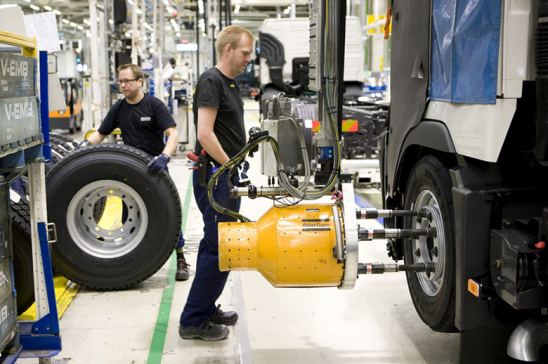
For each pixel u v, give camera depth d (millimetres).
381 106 8953
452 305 3047
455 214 2822
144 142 5086
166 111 5008
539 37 2492
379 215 3275
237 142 3662
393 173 3869
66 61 16422
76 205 4516
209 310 3822
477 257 2750
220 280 3672
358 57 11414
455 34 2885
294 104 8328
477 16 2670
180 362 3457
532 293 2500
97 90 7863
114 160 4492
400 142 3701
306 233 3072
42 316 3088
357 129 8125
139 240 4594
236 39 3488
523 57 2521
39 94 2980
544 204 2766
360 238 3146
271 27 11547
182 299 4473
